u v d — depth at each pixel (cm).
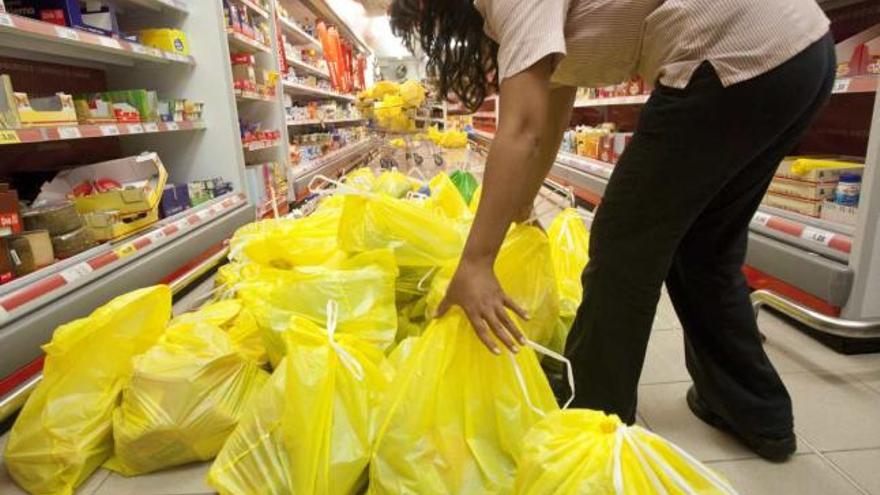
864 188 154
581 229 185
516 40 80
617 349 106
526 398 95
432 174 547
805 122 101
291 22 512
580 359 111
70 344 118
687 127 91
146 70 298
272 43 415
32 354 141
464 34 97
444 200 195
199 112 298
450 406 95
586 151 470
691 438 125
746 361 116
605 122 541
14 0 190
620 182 101
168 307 136
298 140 571
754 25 87
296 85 503
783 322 188
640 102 369
